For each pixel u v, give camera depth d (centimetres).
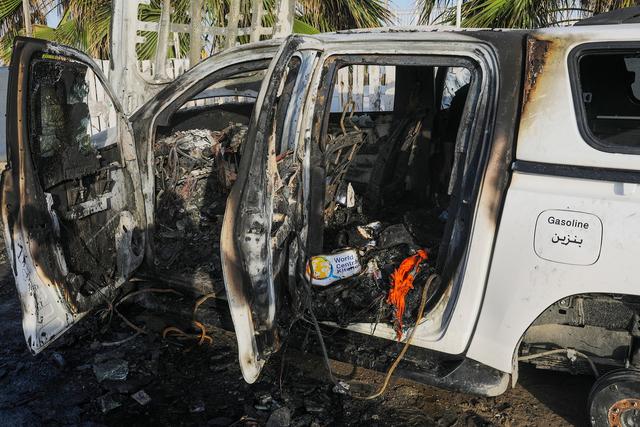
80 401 272
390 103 827
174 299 316
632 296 224
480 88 241
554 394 285
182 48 802
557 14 715
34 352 247
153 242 320
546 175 221
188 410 266
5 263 456
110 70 400
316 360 310
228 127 403
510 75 234
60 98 260
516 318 227
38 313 249
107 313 335
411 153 404
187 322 339
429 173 411
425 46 252
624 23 229
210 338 324
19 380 289
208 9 707
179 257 327
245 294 232
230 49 313
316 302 268
